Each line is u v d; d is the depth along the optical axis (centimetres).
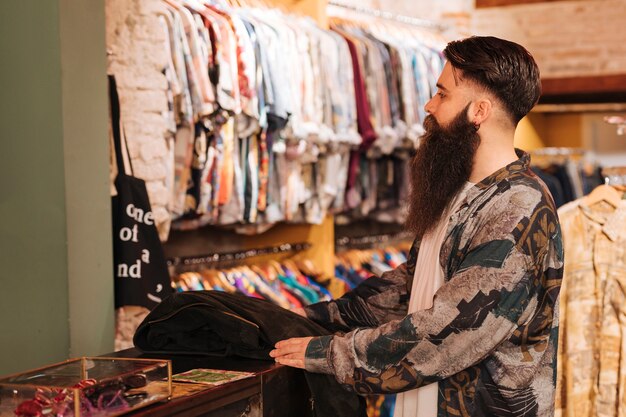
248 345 201
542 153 635
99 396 155
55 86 262
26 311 271
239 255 410
